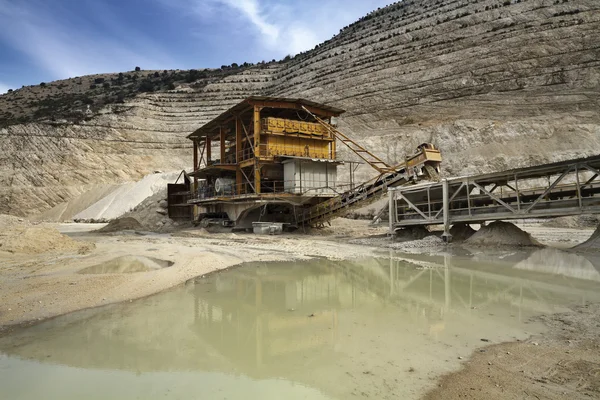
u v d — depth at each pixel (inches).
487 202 832.3
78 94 4682.6
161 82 5093.5
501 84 2714.1
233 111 1386.6
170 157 3235.7
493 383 186.1
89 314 316.5
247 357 227.9
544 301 347.9
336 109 1376.7
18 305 333.1
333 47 4532.5
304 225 1251.2
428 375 197.6
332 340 255.4
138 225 1514.5
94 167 2938.0
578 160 623.2
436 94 2920.8
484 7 3533.5
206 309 336.2
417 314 316.2
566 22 2896.2
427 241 816.9
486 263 569.9
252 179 1384.1
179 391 184.7
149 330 277.6
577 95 2282.2
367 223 1461.6
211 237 1092.5
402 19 4308.6
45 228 751.1
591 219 1143.0
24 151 2923.2
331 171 1261.1
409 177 954.7
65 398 177.0
